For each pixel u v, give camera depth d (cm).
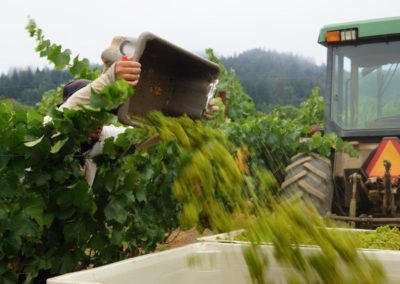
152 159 392
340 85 664
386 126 644
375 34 636
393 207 595
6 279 294
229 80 1283
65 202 309
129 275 228
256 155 694
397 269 242
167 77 358
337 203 653
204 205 271
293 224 231
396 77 648
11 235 290
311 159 620
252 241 237
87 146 339
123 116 305
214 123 777
